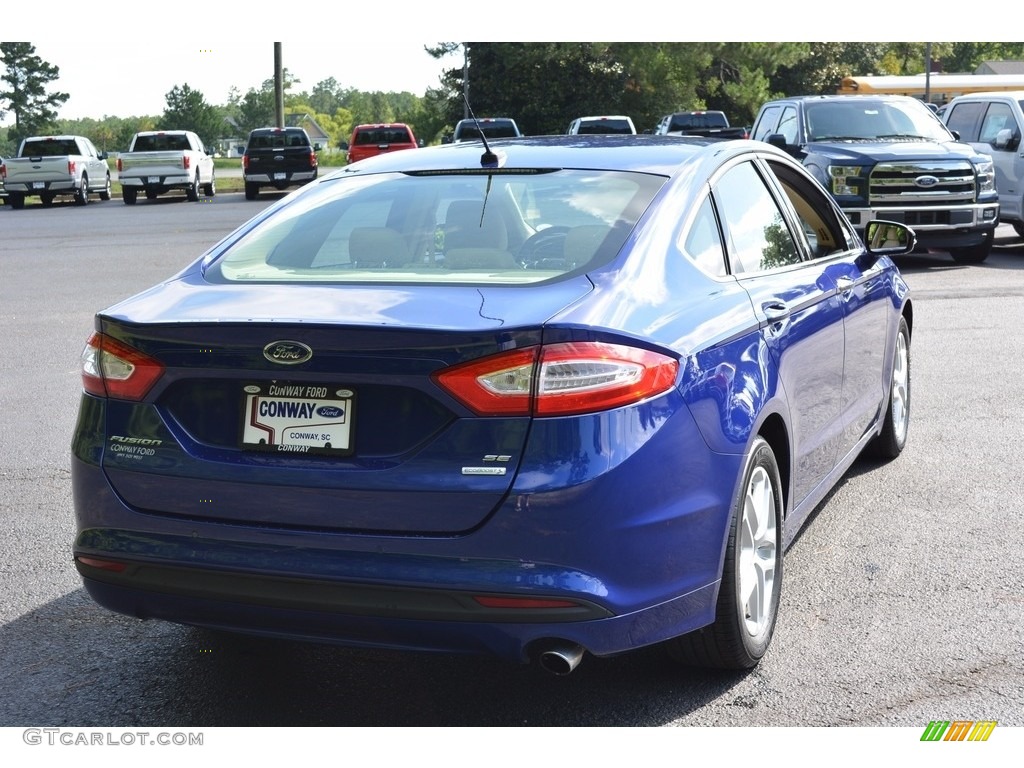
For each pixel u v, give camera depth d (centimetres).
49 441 697
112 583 339
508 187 403
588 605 306
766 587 395
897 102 1589
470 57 6012
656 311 343
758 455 378
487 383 304
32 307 1248
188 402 333
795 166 512
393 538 309
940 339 979
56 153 3294
